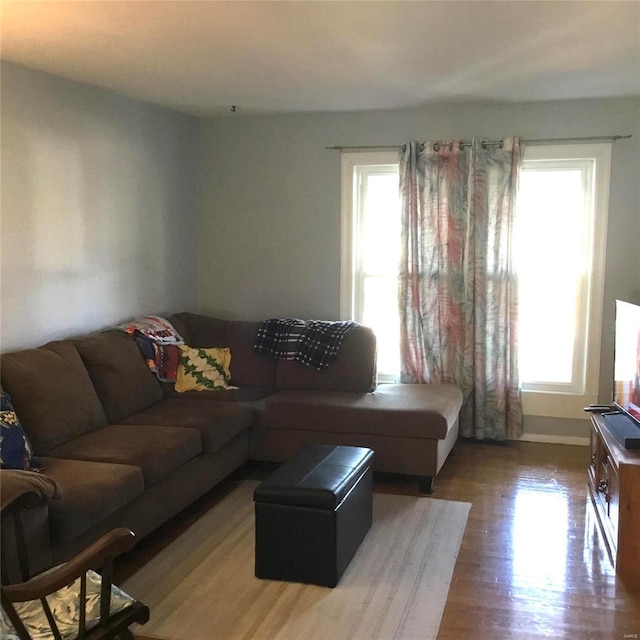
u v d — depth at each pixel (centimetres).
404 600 262
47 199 358
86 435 326
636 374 328
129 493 275
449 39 304
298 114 486
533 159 447
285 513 275
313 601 263
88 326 396
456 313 459
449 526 331
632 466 277
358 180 488
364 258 494
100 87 397
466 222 456
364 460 313
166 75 368
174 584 276
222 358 452
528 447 457
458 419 453
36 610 196
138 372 386
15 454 269
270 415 397
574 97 427
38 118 351
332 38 302
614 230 439
